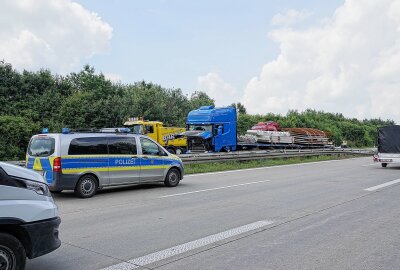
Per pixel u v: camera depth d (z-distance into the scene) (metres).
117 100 41.34
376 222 8.01
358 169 21.41
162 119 43.94
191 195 11.70
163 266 5.30
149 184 14.32
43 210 4.75
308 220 8.19
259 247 6.20
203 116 27.06
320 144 38.88
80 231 7.22
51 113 37.69
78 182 11.21
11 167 4.73
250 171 19.80
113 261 5.51
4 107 36.25
